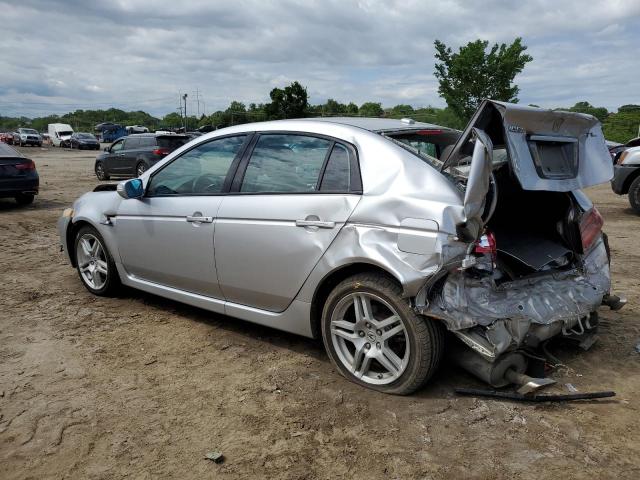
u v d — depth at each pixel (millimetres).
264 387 3498
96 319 4711
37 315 4797
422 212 3049
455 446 2859
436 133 3922
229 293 4117
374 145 3438
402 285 3035
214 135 4344
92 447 2885
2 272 6238
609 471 2648
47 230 9008
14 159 11164
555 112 3172
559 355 3877
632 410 3176
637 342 4102
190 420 3133
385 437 2945
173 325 4570
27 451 2852
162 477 2654
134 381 3594
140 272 4816
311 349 4070
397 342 3430
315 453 2826
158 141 16938
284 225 3627
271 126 4020
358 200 3322
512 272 3457
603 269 3928
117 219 4848
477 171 2871
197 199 4219
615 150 15234
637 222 9477
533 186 3049
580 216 3783
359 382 3465
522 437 2924
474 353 3289
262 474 2672
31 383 3561
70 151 43219
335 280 3547
